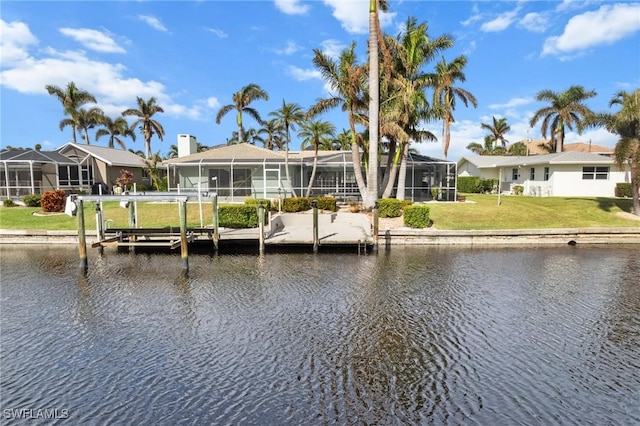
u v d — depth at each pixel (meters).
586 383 5.46
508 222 18.83
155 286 10.18
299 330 7.18
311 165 28.95
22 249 15.59
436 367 5.84
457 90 33.22
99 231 15.08
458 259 13.52
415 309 8.31
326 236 16.16
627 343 6.73
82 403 5.00
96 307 8.54
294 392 5.17
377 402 4.96
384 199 20.73
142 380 5.51
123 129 49.72
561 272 11.65
